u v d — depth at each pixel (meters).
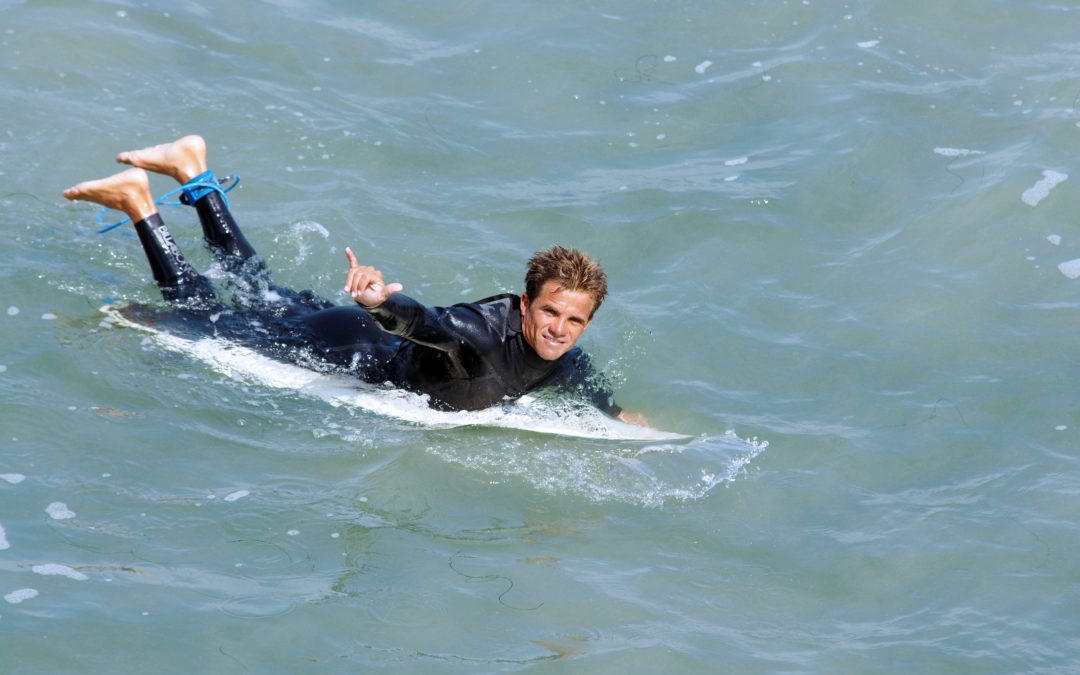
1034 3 38.66
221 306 24.00
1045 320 25.39
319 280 26.23
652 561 18.53
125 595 16.38
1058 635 17.00
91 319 23.16
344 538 18.28
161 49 34.44
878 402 23.08
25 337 22.16
